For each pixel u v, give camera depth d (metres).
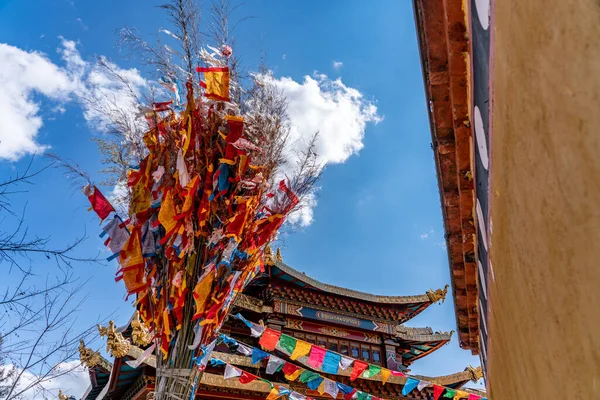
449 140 5.64
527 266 2.90
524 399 4.30
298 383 21.31
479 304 8.34
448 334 27.83
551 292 2.50
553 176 2.20
